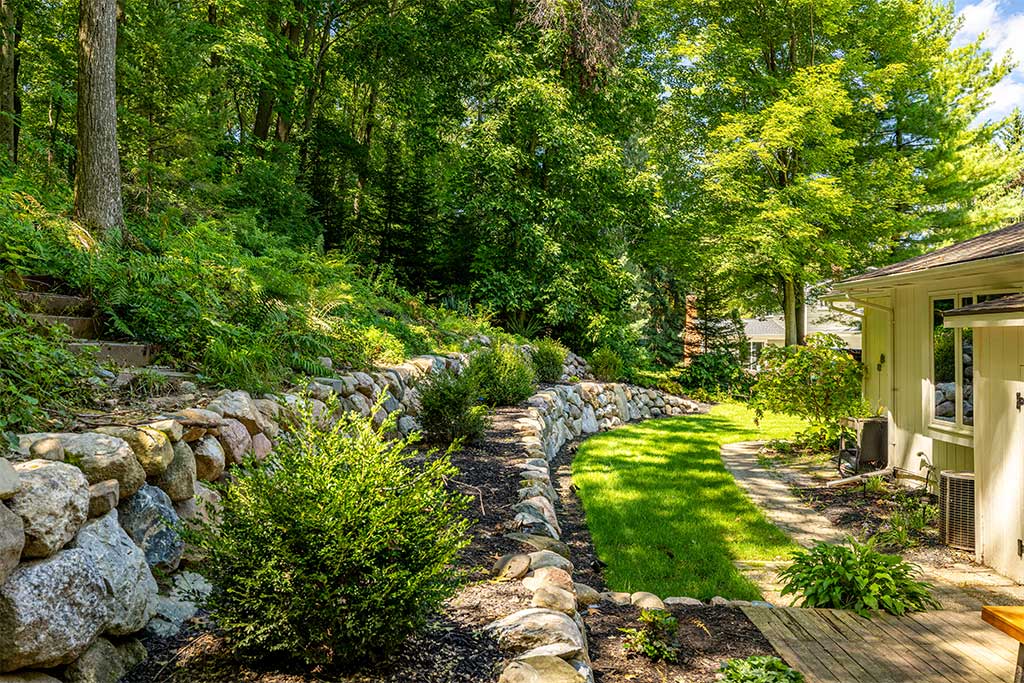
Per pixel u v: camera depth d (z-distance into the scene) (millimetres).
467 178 13930
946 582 4543
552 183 14383
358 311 8203
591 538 5566
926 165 17484
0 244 3900
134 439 2455
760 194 16344
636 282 19109
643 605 3670
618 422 13352
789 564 5074
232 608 2197
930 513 5957
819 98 14328
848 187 15617
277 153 14094
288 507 2182
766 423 13391
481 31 14625
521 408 8617
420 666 2270
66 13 9516
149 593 2244
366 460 2377
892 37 16094
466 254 14602
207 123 9477
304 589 2148
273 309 5547
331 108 20859
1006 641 3455
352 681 2139
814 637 3469
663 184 17531
